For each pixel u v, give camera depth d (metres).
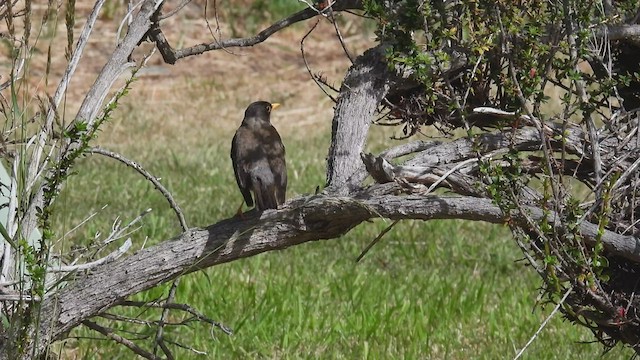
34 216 8.73
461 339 14.70
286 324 14.93
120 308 14.70
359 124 9.35
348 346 14.30
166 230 19.36
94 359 13.12
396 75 9.48
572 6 8.79
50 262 9.18
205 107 31.09
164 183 23.05
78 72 30.95
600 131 9.41
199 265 8.86
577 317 8.98
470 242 19.64
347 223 8.88
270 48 35.12
